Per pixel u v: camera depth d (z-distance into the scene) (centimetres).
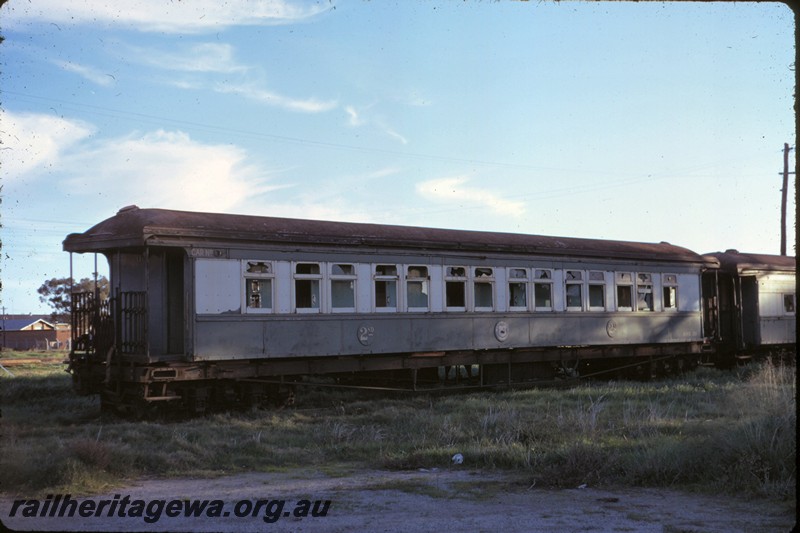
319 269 1655
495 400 1706
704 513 728
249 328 1541
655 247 2406
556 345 2059
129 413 1495
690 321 2409
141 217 1480
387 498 816
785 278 2752
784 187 3734
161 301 1554
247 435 1266
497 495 828
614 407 1538
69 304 1633
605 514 729
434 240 1842
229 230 1527
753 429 910
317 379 1812
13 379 1972
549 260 2067
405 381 1938
